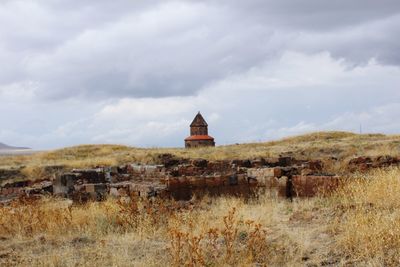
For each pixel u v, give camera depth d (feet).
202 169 94.68
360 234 33.09
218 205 55.98
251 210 48.62
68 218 45.93
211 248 34.60
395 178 47.26
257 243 34.14
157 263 32.12
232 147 168.14
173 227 40.42
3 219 45.62
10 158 159.12
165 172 88.74
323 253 32.32
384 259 29.73
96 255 34.99
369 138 155.84
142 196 58.03
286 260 31.91
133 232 41.68
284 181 63.00
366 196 44.52
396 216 36.01
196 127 211.82
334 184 57.72
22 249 37.93
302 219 42.22
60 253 35.88
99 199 66.95
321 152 128.47
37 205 53.57
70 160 138.31
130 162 124.57
